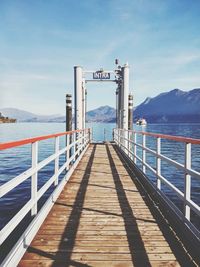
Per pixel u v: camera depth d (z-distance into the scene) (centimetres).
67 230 535
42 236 506
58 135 733
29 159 3650
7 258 373
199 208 434
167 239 500
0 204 1501
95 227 552
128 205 699
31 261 416
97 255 438
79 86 2097
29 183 1995
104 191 834
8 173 2625
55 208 671
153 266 407
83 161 1428
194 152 4584
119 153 1767
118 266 406
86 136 2031
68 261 418
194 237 445
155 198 735
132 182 957
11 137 7825
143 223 577
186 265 410
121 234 520
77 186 897
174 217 560
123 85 2166
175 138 561
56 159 736
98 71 2298
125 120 2170
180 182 2280
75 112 2108
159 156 691
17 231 991
